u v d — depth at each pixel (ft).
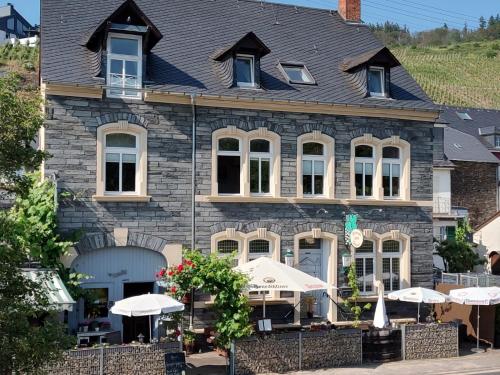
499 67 364.17
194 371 56.49
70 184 62.95
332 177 73.31
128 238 64.75
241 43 70.23
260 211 70.18
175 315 59.06
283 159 71.41
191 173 67.62
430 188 78.18
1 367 28.89
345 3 88.99
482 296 65.51
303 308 72.79
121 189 65.67
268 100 69.87
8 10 365.40
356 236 71.72
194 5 80.33
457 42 549.95
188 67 70.85
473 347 70.64
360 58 77.41
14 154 30.45
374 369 58.80
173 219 66.69
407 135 77.15
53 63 64.64
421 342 64.39
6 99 29.99
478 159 133.39
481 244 119.24
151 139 66.28
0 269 29.58
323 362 59.21
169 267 63.05
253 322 68.23
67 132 63.10
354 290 72.18
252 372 56.13
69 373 50.01
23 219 57.62
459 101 291.58
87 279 63.82
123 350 52.08
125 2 64.44
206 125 68.33
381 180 75.92
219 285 57.31
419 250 77.36
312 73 76.89
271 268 60.08
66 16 70.95
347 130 74.38
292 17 85.51
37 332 30.04
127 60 66.08
